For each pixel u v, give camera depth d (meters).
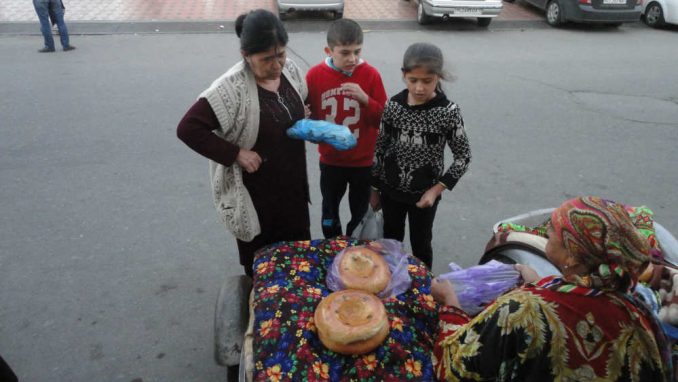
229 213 2.53
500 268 2.21
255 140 2.40
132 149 5.12
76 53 7.90
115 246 3.80
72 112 5.88
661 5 10.50
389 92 6.62
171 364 2.88
